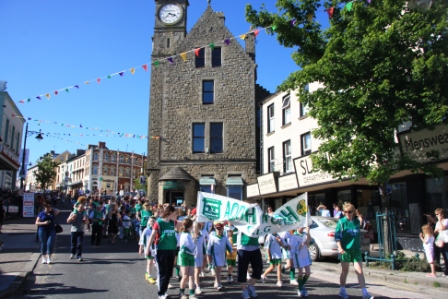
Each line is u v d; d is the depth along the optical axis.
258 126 28.69
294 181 19.81
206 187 26.89
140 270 10.38
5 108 29.02
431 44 10.00
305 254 8.02
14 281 8.14
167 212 7.48
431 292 8.31
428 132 11.88
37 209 30.55
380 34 9.86
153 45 30.00
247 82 28.02
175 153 27.39
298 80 10.97
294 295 7.97
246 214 7.93
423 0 8.73
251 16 12.08
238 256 7.73
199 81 28.14
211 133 27.72
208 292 8.29
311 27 12.00
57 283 8.66
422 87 9.80
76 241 12.02
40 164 63.03
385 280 9.71
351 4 10.23
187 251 7.52
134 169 86.31
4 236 17.20
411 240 14.40
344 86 10.63
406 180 14.81
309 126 20.06
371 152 10.20
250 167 27.02
